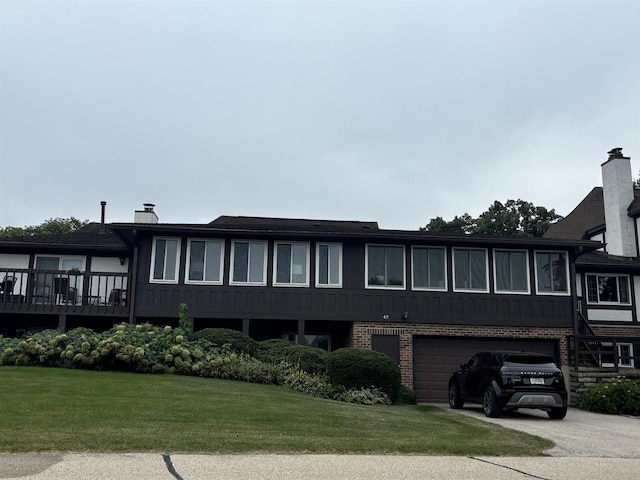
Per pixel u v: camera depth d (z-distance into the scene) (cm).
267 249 2219
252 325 2366
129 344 1669
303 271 2214
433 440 1009
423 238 2198
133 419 1011
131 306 2141
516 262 2269
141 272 2170
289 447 882
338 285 2203
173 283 2170
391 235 2192
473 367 1698
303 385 1625
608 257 2781
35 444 818
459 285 2234
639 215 3034
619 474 815
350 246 2233
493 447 968
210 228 2169
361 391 1628
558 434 1223
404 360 2164
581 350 2230
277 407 1229
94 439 856
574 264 2308
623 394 1795
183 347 1728
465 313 2214
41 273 2311
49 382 1334
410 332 2186
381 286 2212
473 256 2259
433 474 769
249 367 1684
